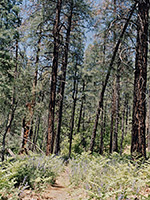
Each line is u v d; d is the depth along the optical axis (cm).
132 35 1002
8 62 1021
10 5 1238
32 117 1180
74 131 2623
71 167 759
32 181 529
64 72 1376
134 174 551
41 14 1086
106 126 2508
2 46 1041
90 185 527
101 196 397
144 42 794
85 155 925
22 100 772
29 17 1070
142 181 457
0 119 711
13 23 1231
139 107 757
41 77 1290
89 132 2602
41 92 1359
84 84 2250
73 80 1980
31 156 754
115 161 805
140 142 738
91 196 435
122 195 382
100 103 1305
